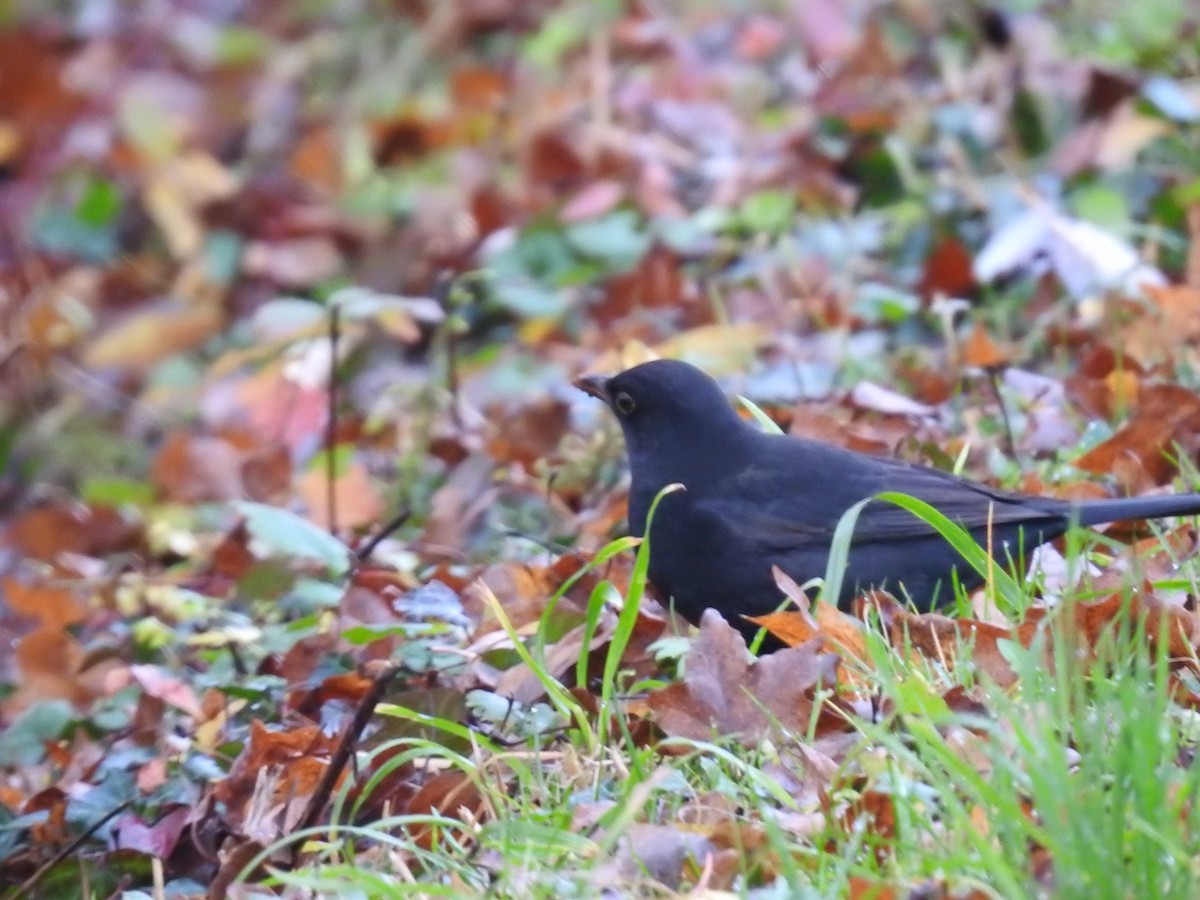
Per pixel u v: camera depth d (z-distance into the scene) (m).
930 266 13.55
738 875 5.66
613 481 11.48
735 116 16.78
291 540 8.97
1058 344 12.38
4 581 11.01
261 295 17.09
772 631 7.50
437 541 11.16
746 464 8.77
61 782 8.45
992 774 5.67
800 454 8.78
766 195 14.88
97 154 18.83
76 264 18.11
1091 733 5.72
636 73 18.33
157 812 7.82
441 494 11.59
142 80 20.08
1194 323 11.49
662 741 6.53
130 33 20.94
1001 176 14.55
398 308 12.31
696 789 6.35
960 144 15.07
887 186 15.40
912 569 8.52
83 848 7.86
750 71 17.66
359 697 8.28
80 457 15.14
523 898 5.64
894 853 5.57
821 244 14.12
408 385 12.93
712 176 15.90
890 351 13.01
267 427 13.48
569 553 9.52
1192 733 6.14
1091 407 10.95
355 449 13.20
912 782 5.75
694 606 8.86
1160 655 5.91
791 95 17.22
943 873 5.33
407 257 16.75
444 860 6.02
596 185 15.29
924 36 16.55
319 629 9.11
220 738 8.24
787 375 12.28
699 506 8.68
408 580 9.57
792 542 8.55
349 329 14.12
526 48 19.23
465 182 17.45
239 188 18.23
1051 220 12.77
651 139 16.95
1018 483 10.09
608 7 19.30
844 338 12.63
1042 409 10.91
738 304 13.80
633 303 14.36
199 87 20.22
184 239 17.44
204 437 14.05
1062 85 15.03
